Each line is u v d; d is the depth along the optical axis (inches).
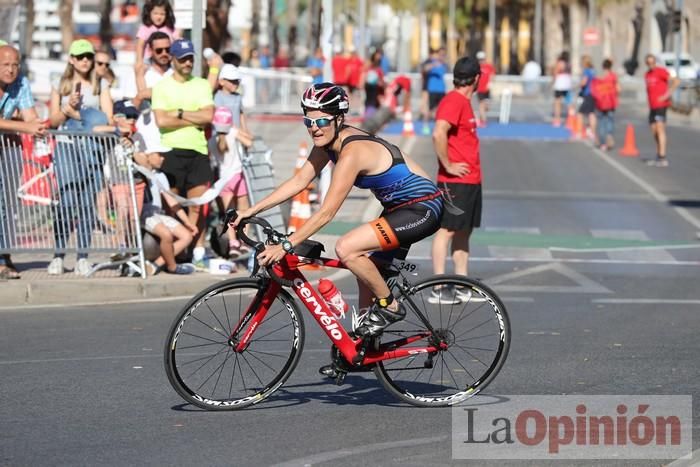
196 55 1283.2
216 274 1136.2
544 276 1234.0
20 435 610.9
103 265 1102.4
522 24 7298.2
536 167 2412.6
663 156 2497.5
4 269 1072.8
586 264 1327.5
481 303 689.0
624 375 760.3
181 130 1117.7
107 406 674.8
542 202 1894.7
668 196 1993.1
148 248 1115.3
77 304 1033.5
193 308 655.1
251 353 669.9
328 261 651.5
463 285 684.7
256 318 665.0
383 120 2450.8
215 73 1291.8
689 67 5669.3
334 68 3474.4
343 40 6333.7
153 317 968.9
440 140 1017.5
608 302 1072.2
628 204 1887.3
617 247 1465.3
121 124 1103.0
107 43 4461.1
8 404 677.3
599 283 1190.3
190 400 658.8
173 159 1117.1
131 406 675.4
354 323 669.3
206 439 605.0
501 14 7273.6
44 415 652.7
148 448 587.5
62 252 1087.6
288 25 6722.4
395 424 638.5
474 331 690.2
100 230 1095.6
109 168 1096.2
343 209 1760.6
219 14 1829.5
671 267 1310.3
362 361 660.1
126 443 596.7
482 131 3388.3
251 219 653.9
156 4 1211.2
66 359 801.6
